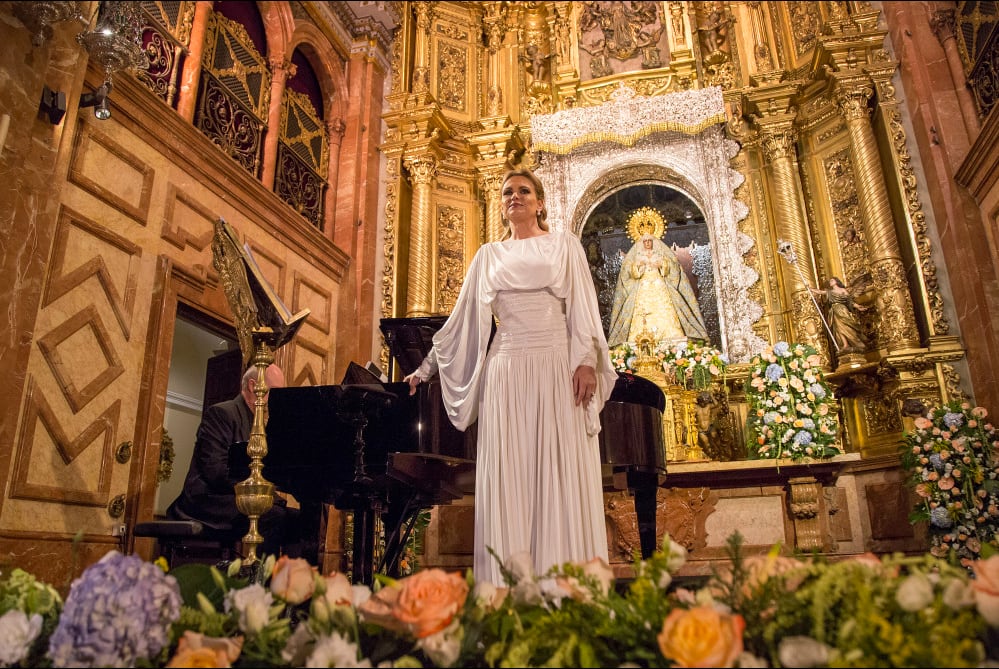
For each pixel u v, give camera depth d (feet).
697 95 26.86
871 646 4.26
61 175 14.64
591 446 8.66
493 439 8.55
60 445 14.65
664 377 22.66
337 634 4.95
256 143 23.21
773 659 4.47
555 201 27.89
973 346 20.86
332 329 25.32
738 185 26.76
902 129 24.09
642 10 30.17
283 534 15.26
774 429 19.72
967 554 17.58
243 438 16.16
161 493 25.08
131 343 16.76
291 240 23.40
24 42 13.94
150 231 17.63
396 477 12.09
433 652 4.70
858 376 22.48
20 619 5.04
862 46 24.95
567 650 4.70
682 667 4.16
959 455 18.35
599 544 8.19
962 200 21.50
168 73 19.58
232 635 5.48
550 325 8.94
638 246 27.43
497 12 30.58
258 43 24.47
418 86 29.07
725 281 25.79
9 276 13.33
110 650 4.64
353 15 29.17
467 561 22.99
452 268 27.71
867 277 23.93
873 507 21.52
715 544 19.39
